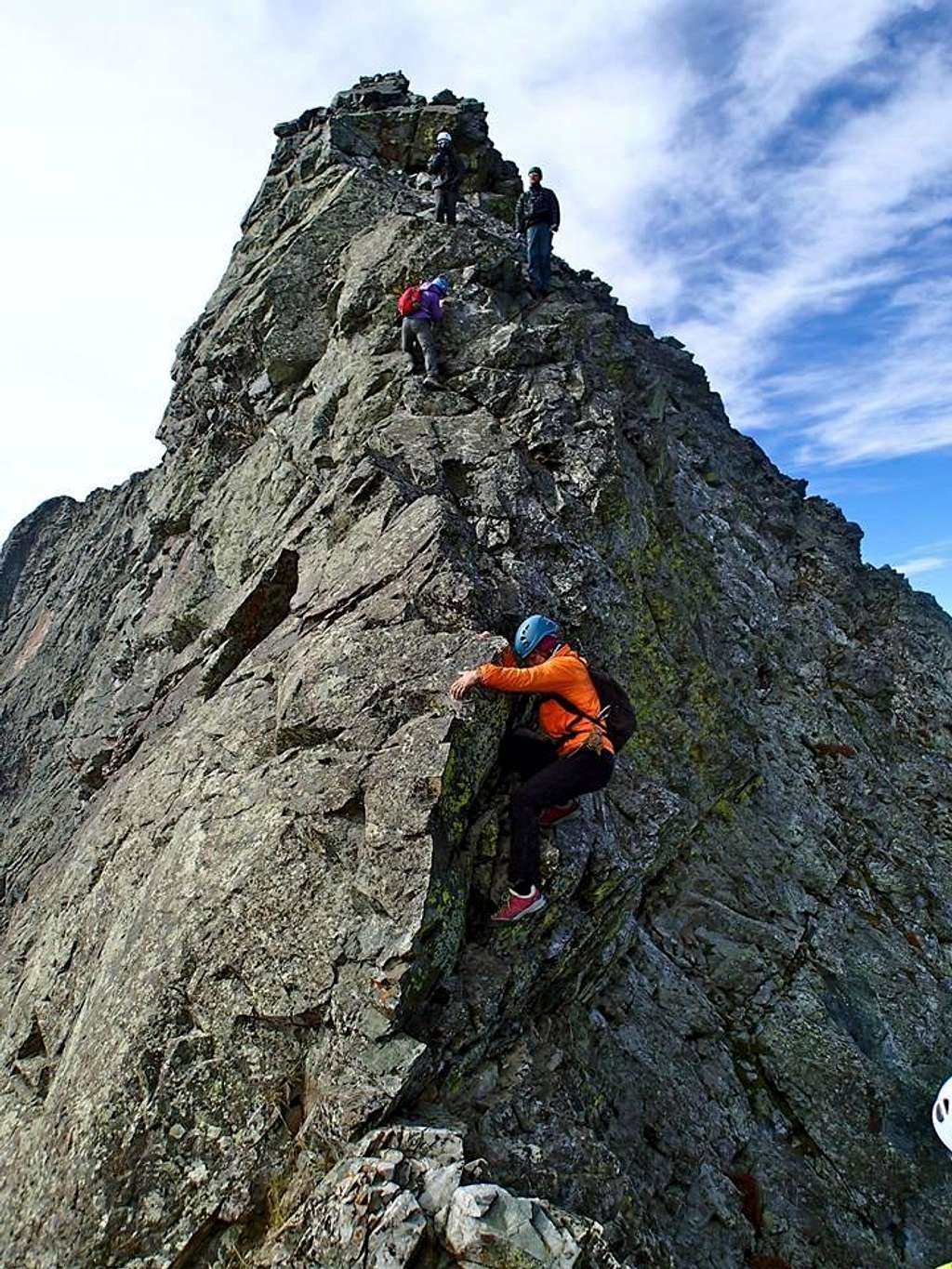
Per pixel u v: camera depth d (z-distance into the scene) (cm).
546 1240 576
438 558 1011
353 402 1561
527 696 935
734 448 2695
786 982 1291
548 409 1413
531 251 1834
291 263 1959
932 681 2161
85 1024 845
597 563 1254
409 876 757
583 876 917
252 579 1460
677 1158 948
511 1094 788
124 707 1705
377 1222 585
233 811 917
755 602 1972
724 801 1486
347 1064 695
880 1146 1141
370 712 884
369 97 2694
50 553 4078
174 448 2344
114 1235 670
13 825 2527
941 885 1641
